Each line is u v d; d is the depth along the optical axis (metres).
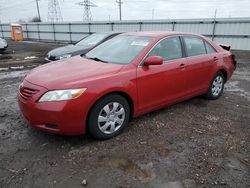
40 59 13.55
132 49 4.24
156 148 3.50
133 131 3.99
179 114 4.76
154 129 4.08
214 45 5.57
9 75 8.73
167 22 21.56
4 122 4.33
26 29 36.09
